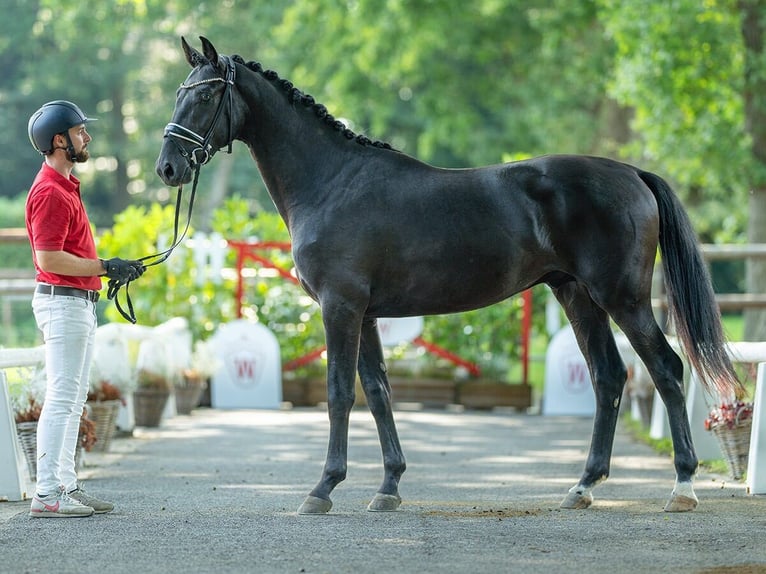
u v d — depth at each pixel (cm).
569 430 1683
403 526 888
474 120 4225
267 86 988
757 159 2494
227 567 754
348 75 3950
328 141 984
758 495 1031
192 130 965
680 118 2591
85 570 748
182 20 4903
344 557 780
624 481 1152
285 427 1692
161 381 1678
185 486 1123
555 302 2038
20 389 1180
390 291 957
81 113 941
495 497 1059
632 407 1797
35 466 1170
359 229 948
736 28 2456
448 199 952
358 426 1711
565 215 940
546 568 746
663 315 1855
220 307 2066
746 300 1858
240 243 2039
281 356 2066
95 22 4725
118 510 970
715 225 3953
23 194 5784
